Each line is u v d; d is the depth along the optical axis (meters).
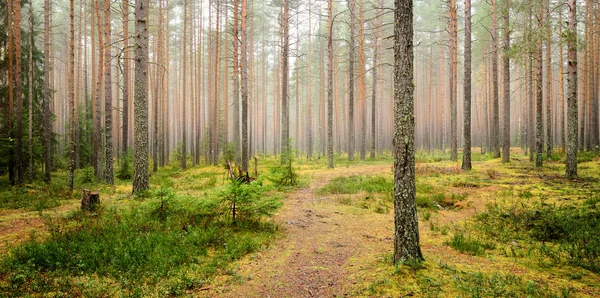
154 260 5.71
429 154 35.59
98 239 6.82
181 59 44.50
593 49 24.98
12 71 17.00
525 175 15.09
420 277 4.98
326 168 23.88
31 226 8.58
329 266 5.91
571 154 13.54
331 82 24.33
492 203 10.02
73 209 10.42
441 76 40.94
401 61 5.40
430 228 8.05
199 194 13.26
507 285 4.70
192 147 32.47
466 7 18.22
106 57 17.83
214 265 5.78
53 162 26.36
